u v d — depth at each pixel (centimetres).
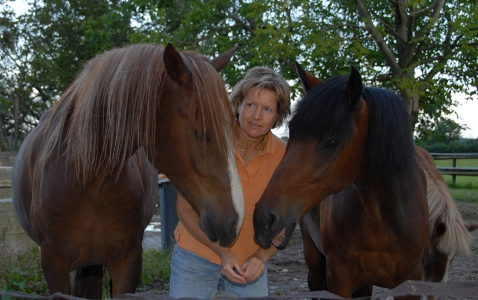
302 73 257
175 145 202
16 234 457
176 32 1015
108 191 237
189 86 200
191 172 201
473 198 1132
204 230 202
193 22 1002
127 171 244
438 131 1108
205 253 237
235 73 987
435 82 923
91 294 315
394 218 249
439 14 970
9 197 506
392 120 228
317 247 337
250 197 239
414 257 262
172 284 246
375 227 253
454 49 973
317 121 215
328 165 219
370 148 227
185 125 199
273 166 243
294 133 222
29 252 456
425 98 998
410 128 240
